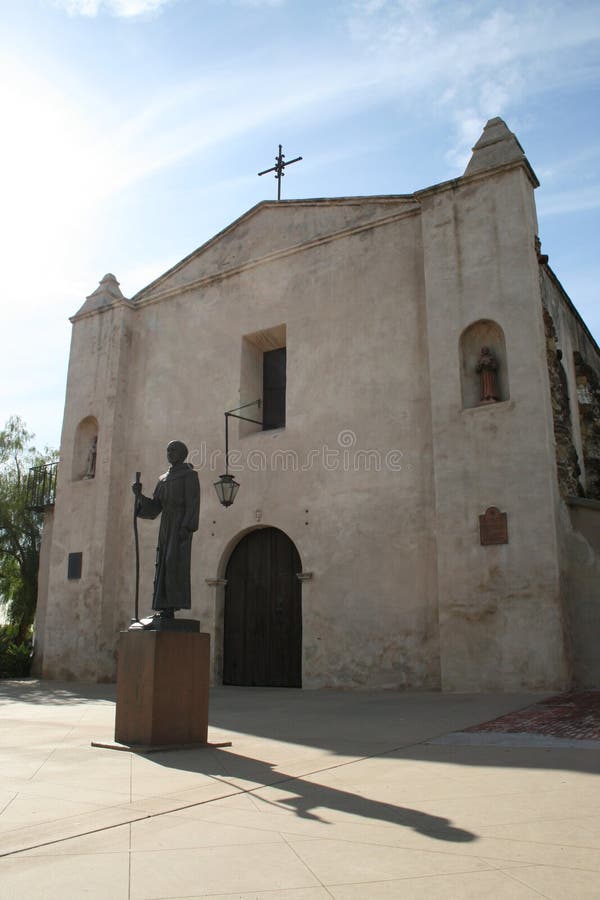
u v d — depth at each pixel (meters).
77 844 3.55
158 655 6.59
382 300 13.81
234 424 15.28
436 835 3.64
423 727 7.57
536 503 10.98
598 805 4.15
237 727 7.97
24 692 13.19
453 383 12.13
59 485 17.45
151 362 17.16
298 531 13.67
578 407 15.40
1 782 5.00
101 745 6.51
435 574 12.02
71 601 16.30
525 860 3.23
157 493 7.70
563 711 8.25
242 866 3.22
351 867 3.19
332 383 14.00
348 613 12.73
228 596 14.66
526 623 10.67
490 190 12.55
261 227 16.09
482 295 12.20
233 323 15.91
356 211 14.69
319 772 5.31
